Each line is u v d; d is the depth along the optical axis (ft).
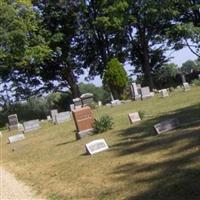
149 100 118.52
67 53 200.75
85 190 41.81
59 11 193.16
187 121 60.03
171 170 39.65
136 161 45.62
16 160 69.46
